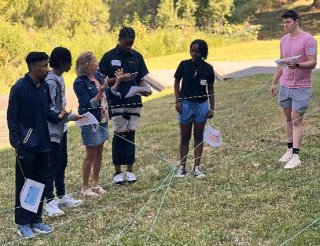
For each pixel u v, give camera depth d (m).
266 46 21.98
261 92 11.09
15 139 4.34
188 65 5.67
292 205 4.81
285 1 33.09
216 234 4.38
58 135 4.96
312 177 5.46
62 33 22.20
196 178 5.84
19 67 17.17
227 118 8.73
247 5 31.61
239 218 4.66
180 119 5.84
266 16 30.97
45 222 4.99
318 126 7.42
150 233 4.54
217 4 27.78
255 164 6.09
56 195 5.35
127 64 5.68
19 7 21.88
